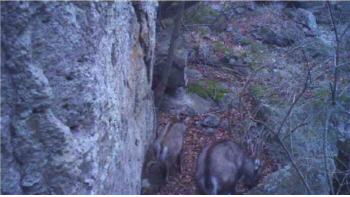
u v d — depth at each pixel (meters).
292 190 6.14
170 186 6.67
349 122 7.43
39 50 3.11
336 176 6.40
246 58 11.02
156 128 7.55
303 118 7.53
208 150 6.09
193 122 8.30
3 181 2.84
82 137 3.50
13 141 2.93
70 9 3.30
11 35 2.84
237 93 8.98
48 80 3.20
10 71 2.87
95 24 3.68
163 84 7.95
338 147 7.17
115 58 4.48
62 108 3.33
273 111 7.51
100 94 3.80
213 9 13.42
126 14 5.14
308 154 6.73
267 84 9.16
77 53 3.43
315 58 9.80
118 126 4.46
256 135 7.55
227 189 6.03
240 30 12.88
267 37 12.57
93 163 3.57
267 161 7.23
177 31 7.64
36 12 3.04
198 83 9.53
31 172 3.03
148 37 6.40
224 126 8.20
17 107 2.93
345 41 8.60
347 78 8.38
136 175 5.73
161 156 6.53
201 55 10.78
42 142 3.08
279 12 13.79
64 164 3.16
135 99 5.90
